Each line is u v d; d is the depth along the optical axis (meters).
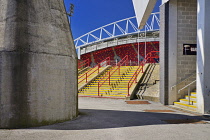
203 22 6.71
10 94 4.68
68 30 6.03
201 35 6.83
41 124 4.96
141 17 13.41
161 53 10.24
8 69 4.69
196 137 4.12
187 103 8.78
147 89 12.38
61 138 3.96
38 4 5.21
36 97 4.89
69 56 5.77
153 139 3.96
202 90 6.81
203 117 6.34
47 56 5.11
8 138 3.93
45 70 5.06
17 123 4.69
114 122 5.55
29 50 4.82
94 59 94.00
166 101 9.72
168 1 9.89
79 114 6.84
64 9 6.12
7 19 4.84
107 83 14.69
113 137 4.06
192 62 9.88
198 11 7.06
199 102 7.04
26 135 4.14
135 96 12.56
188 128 4.87
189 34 9.91
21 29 4.82
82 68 21.64
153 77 13.50
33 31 4.97
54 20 5.50
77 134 4.26
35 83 4.88
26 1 5.02
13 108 4.68
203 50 6.71
